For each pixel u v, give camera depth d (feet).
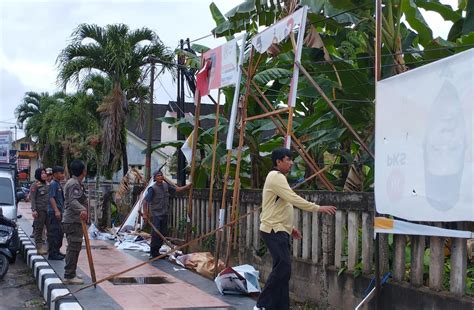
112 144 55.06
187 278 28.58
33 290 29.32
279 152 19.67
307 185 32.17
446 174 15.19
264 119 35.47
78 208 26.37
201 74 32.81
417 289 17.62
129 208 53.11
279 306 19.43
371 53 27.25
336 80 29.12
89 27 53.93
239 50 29.07
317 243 23.45
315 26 29.19
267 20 33.01
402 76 16.97
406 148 16.70
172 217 43.06
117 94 54.80
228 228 29.53
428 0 29.78
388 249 19.60
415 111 16.38
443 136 15.31
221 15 39.75
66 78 54.19
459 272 16.35
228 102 37.19
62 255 34.65
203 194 36.86
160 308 21.79
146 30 54.60
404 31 30.07
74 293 24.39
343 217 21.98
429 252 17.97
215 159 33.04
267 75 32.27
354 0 26.30
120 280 27.86
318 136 29.60
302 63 27.40
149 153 47.57
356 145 32.55
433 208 15.61
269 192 19.51
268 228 19.40
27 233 53.11
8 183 43.55
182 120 39.45
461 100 14.79
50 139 105.19
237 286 24.52
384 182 17.66
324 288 22.62
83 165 27.20
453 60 15.07
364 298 19.12
